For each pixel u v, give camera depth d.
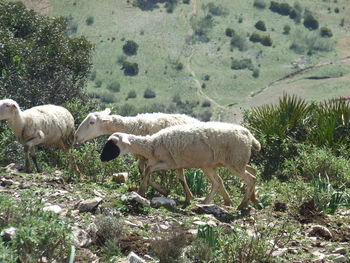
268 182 16.02
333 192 12.88
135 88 166.75
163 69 178.25
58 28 27.83
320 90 139.25
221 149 11.96
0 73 25.42
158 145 11.95
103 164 14.55
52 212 8.62
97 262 8.33
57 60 26.31
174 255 8.48
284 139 18.05
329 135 18.47
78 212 10.34
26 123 14.11
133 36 194.50
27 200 9.02
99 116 14.12
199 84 168.38
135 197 11.02
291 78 166.88
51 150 16.42
